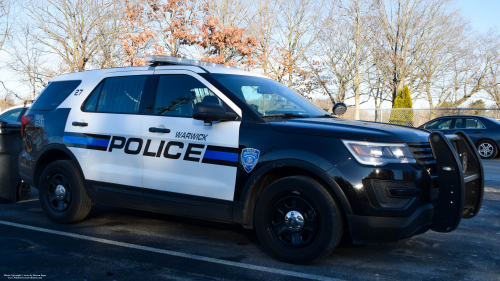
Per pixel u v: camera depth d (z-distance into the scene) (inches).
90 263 143.0
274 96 173.5
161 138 165.9
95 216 211.8
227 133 153.2
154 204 168.6
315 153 136.9
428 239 176.6
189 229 187.9
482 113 732.0
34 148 204.7
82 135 187.6
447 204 135.6
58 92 207.9
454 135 152.9
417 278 133.5
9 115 449.1
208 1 960.3
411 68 1251.8
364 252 158.4
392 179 130.7
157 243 166.4
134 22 906.7
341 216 136.6
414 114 784.3
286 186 140.9
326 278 132.2
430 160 140.0
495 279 133.5
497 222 205.6
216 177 153.7
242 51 906.7
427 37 1258.6
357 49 1234.6
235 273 135.3
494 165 452.8
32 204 241.1
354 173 131.9
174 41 909.8
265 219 146.9
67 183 193.9
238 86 166.1
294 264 143.3
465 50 1282.0
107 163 179.3
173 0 881.5
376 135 135.2
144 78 180.4
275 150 142.9
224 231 185.3
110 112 183.5
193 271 136.6
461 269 142.0
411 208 131.4
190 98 166.2
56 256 149.9
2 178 238.5
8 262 143.3
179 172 161.2
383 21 1190.9
